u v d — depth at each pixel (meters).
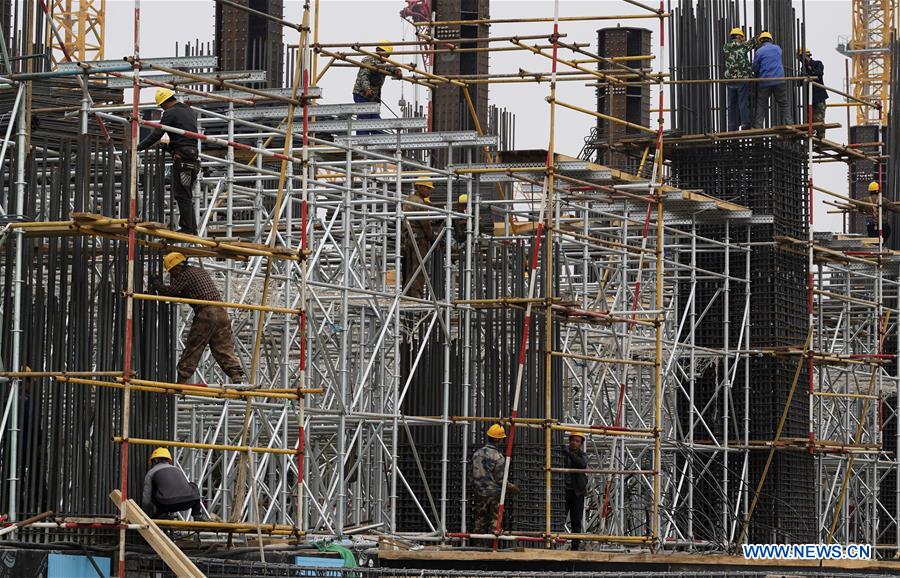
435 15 130.75
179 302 64.69
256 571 67.00
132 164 63.09
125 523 62.28
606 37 144.00
